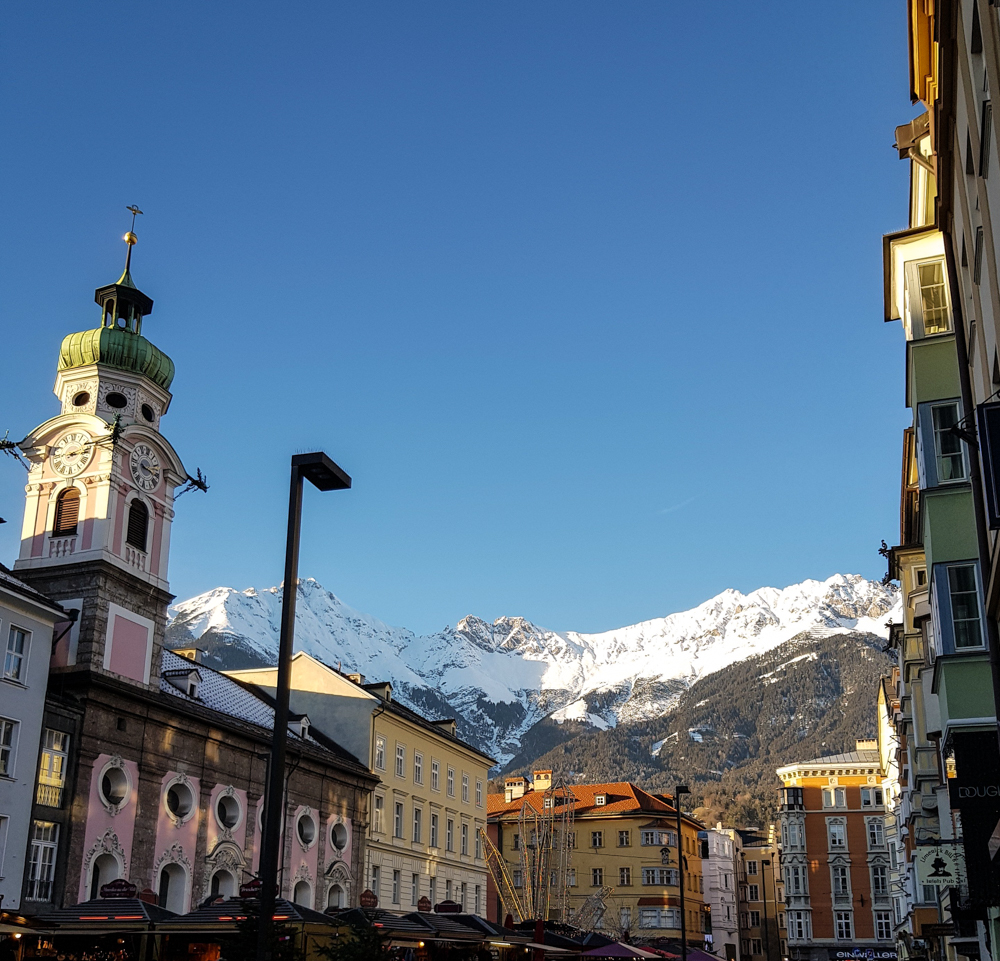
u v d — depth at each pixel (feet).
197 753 178.50
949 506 89.97
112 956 121.70
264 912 57.26
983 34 55.11
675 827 407.44
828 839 416.46
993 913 96.94
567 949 160.45
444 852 265.75
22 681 145.07
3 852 136.77
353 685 242.17
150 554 180.55
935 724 131.95
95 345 183.52
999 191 56.24
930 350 93.76
